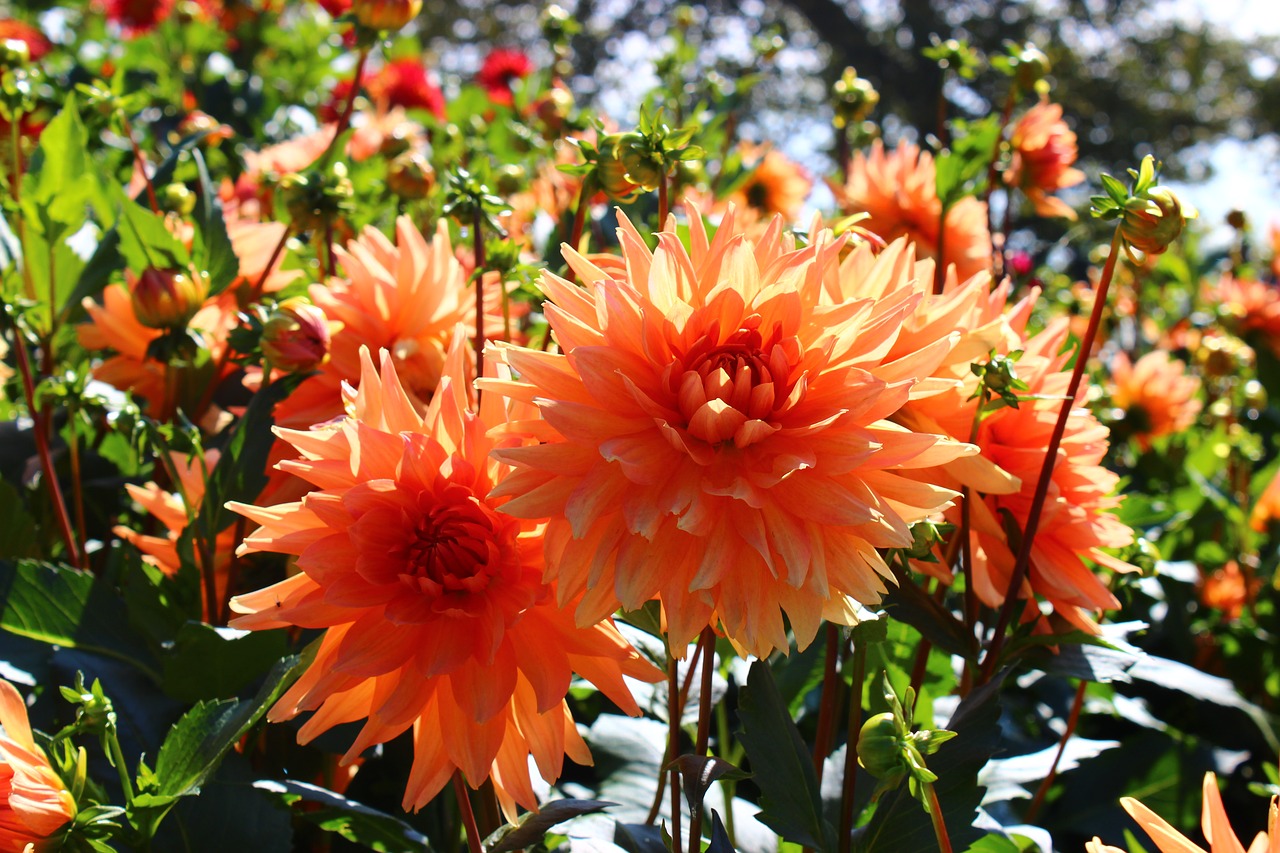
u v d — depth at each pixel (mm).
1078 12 7684
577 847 745
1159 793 1047
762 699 758
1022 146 1171
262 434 880
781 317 692
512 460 659
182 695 839
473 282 965
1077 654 813
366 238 940
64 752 761
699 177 1229
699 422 670
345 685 687
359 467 691
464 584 679
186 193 1141
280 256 1094
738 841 850
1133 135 7668
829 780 850
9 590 862
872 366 691
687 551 676
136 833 739
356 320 901
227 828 787
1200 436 1806
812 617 668
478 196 892
